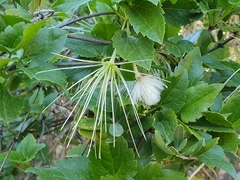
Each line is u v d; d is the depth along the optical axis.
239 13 0.19
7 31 0.14
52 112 0.27
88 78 0.17
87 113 0.18
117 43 0.15
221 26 0.20
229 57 0.22
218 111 0.16
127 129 0.15
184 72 0.15
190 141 0.15
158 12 0.14
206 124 0.15
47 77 0.14
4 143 0.29
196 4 0.18
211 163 0.14
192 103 0.15
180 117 0.15
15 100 0.14
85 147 0.19
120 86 0.16
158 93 0.15
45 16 0.18
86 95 0.15
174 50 0.18
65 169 0.15
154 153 0.15
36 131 0.28
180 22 0.18
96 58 0.18
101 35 0.17
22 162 0.21
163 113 0.15
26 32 0.13
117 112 0.15
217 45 0.22
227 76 0.20
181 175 0.14
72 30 0.22
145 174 0.14
